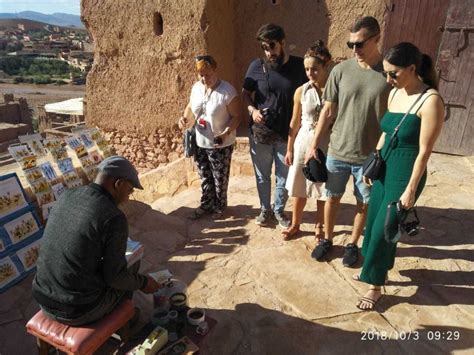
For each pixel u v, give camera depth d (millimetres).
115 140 7422
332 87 3164
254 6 6578
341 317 3049
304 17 6238
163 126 6879
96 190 2238
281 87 3688
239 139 6352
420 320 2990
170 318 2643
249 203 5012
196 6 5930
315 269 3633
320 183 3578
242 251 3955
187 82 6398
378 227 2828
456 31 5520
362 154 3195
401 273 3529
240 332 2916
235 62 7027
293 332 2912
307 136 3566
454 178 5309
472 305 3127
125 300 2521
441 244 3936
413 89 2584
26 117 30266
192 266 3746
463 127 5871
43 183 3873
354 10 5895
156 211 4820
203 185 4559
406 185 2691
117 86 7008
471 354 2688
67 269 2152
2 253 3416
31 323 2334
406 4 5680
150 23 6359
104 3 6574
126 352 2443
